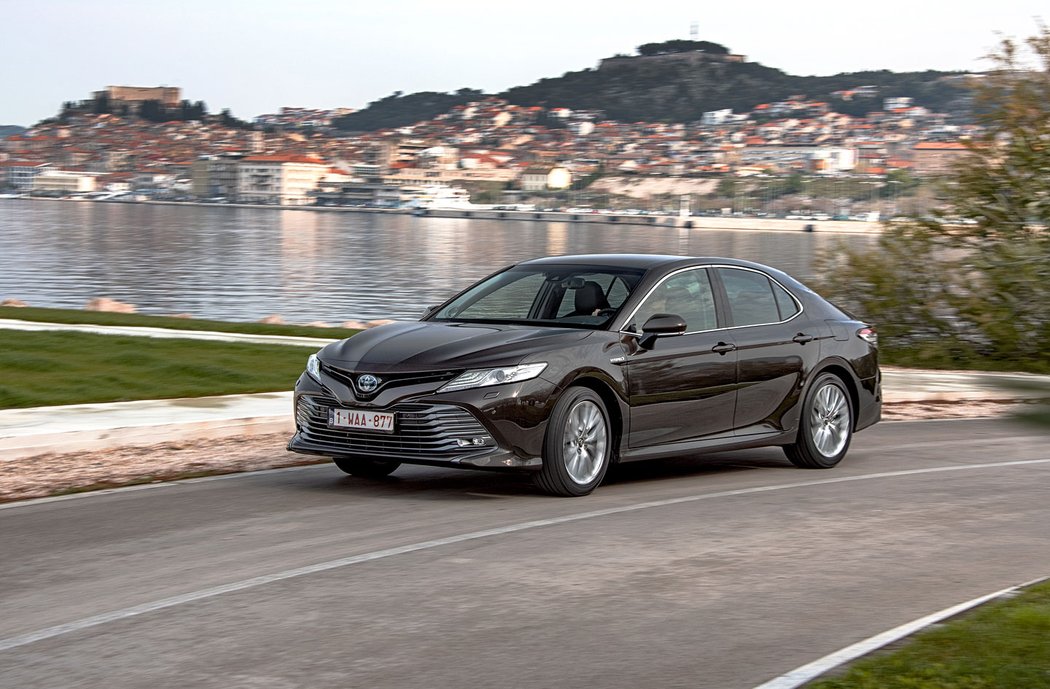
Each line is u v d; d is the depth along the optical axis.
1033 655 6.54
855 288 31.95
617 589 8.31
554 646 7.05
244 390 18.59
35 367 20.19
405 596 8.09
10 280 116.88
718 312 13.11
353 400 11.47
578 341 11.82
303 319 84.88
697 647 7.05
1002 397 21.02
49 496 11.59
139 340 24.34
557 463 11.46
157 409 16.41
